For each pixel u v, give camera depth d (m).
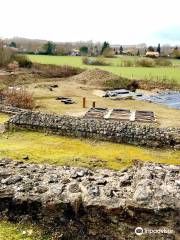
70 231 8.41
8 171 9.98
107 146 20.44
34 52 133.25
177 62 111.31
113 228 8.10
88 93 48.88
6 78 56.41
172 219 7.70
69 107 37.56
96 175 9.88
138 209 7.82
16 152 18.48
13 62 69.88
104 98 45.22
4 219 8.78
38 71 67.69
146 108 39.25
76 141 21.14
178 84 57.69
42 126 22.31
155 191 8.20
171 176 9.16
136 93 50.97
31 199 8.60
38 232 8.42
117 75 60.53
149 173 9.30
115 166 17.00
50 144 20.31
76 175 9.67
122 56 140.12
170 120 32.94
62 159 17.56
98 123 21.83
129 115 34.00
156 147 20.31
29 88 49.38
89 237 8.27
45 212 8.54
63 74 68.31
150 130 20.84
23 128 22.59
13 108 29.16
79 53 147.12
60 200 8.46
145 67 87.00
